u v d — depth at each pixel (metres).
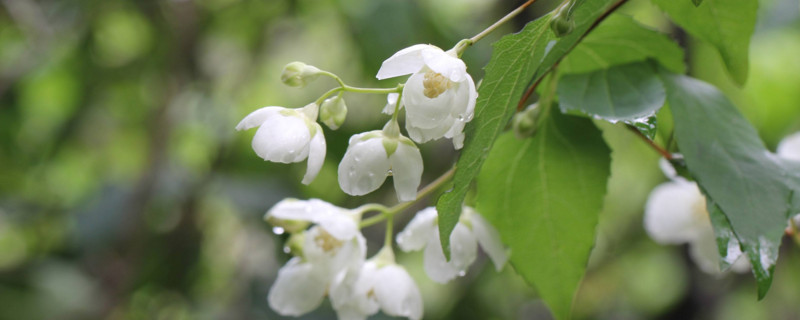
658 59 0.55
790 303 0.95
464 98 0.49
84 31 0.94
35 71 0.97
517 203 0.56
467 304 0.94
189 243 0.90
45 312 0.85
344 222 0.55
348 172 0.51
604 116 0.53
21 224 1.00
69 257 0.93
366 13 0.81
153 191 0.86
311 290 0.56
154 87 0.97
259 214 0.85
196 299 0.91
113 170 1.08
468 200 0.65
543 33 0.49
